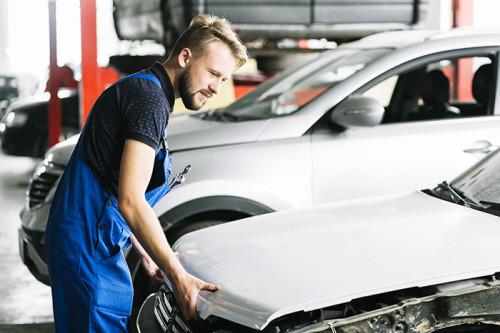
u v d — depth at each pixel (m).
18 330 4.36
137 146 2.35
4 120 10.38
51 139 9.09
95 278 2.48
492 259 2.25
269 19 6.36
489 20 7.80
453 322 2.12
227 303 2.20
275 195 4.03
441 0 7.88
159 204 3.89
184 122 4.53
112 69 7.80
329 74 4.73
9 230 7.10
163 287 2.75
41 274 4.10
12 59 26.86
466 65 6.71
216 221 4.03
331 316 2.12
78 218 2.46
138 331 2.60
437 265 2.22
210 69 2.46
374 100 4.04
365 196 4.16
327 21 6.47
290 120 4.15
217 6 6.23
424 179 4.21
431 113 4.92
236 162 4.01
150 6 7.12
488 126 4.32
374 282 2.15
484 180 3.08
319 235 2.59
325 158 4.11
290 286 2.17
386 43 4.74
